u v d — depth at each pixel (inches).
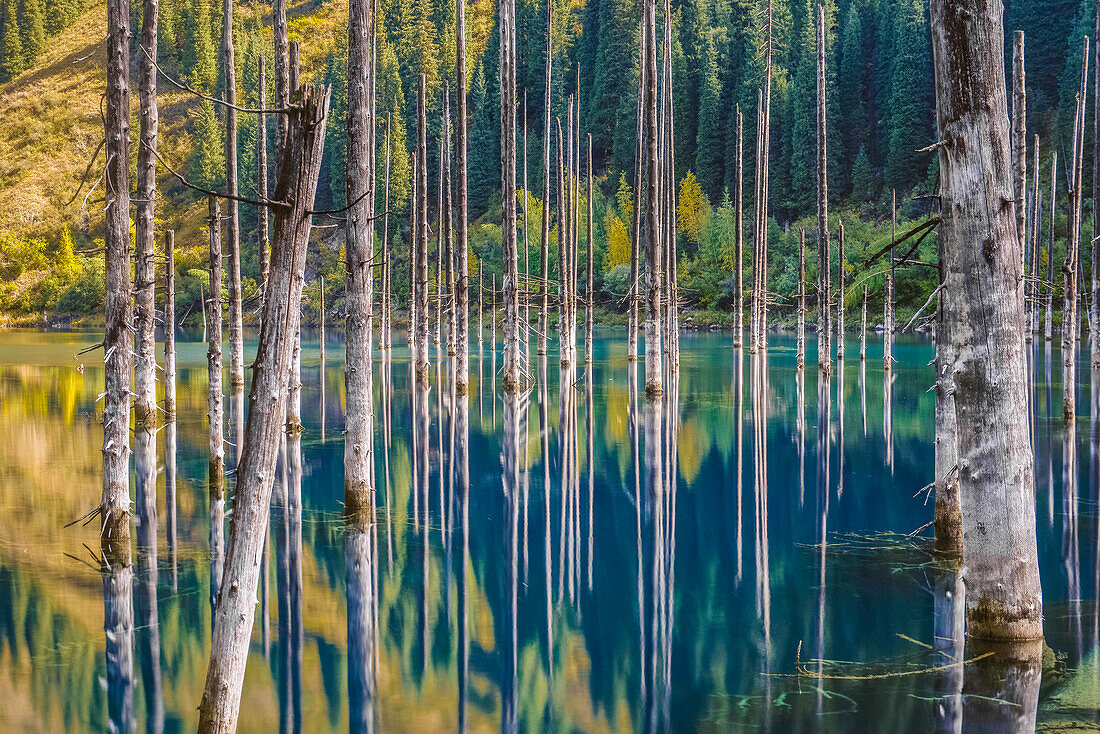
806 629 335.3
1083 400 952.3
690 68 4082.2
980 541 301.0
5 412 1034.1
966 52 289.0
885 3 3752.5
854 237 2947.8
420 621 358.6
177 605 369.4
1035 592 299.0
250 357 1795.0
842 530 489.1
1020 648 295.9
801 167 3469.5
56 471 669.9
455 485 625.9
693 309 3174.2
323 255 3902.6
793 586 390.6
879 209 3312.0
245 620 216.2
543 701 278.4
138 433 763.4
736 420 914.1
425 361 1325.0
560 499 578.6
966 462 302.2
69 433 870.4
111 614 359.3
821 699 270.7
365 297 505.4
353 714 272.1
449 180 1346.0
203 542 468.4
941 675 285.0
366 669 311.3
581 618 357.7
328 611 370.9
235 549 214.5
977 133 289.3
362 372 507.2
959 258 294.7
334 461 704.4
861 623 339.3
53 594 382.9
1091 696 264.5
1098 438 724.7
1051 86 3344.0
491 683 296.2
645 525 510.0
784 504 554.6
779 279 2864.2
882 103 3698.3
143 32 593.3
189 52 6161.4
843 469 661.3
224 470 668.1
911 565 418.0
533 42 4335.6
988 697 266.2
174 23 6461.6
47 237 5039.4
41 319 4212.6
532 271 3021.7
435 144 4033.0
